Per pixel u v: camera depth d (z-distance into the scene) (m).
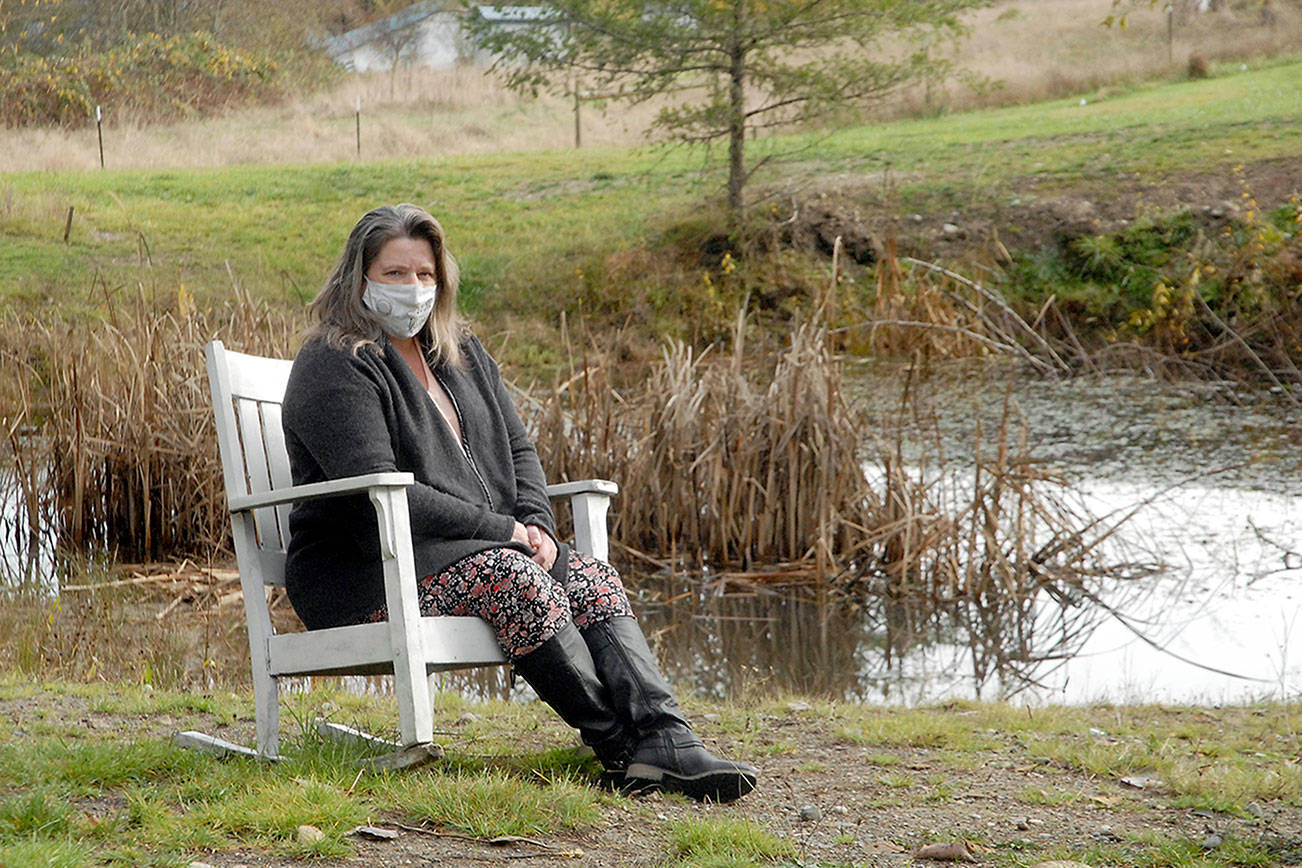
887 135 49.88
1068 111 52.69
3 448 22.59
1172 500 21.28
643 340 34.47
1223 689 13.38
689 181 45.53
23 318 30.39
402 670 7.29
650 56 38.62
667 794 7.48
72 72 70.69
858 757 9.01
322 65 85.56
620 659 7.70
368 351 7.84
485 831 6.57
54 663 13.22
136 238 41.31
